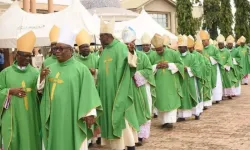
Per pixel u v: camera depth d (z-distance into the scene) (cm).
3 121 561
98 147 821
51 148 540
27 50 562
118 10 1889
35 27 1110
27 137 565
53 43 674
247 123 1022
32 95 573
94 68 802
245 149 769
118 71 671
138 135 810
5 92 554
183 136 898
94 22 1139
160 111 969
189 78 1077
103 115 686
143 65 829
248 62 1989
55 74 544
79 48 812
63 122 533
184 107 1078
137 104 786
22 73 570
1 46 1124
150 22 1527
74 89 536
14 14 1159
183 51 1081
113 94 679
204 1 3170
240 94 1673
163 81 966
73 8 1130
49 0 1980
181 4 2830
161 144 828
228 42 1662
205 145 809
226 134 903
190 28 2827
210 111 1246
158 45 971
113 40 692
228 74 1512
